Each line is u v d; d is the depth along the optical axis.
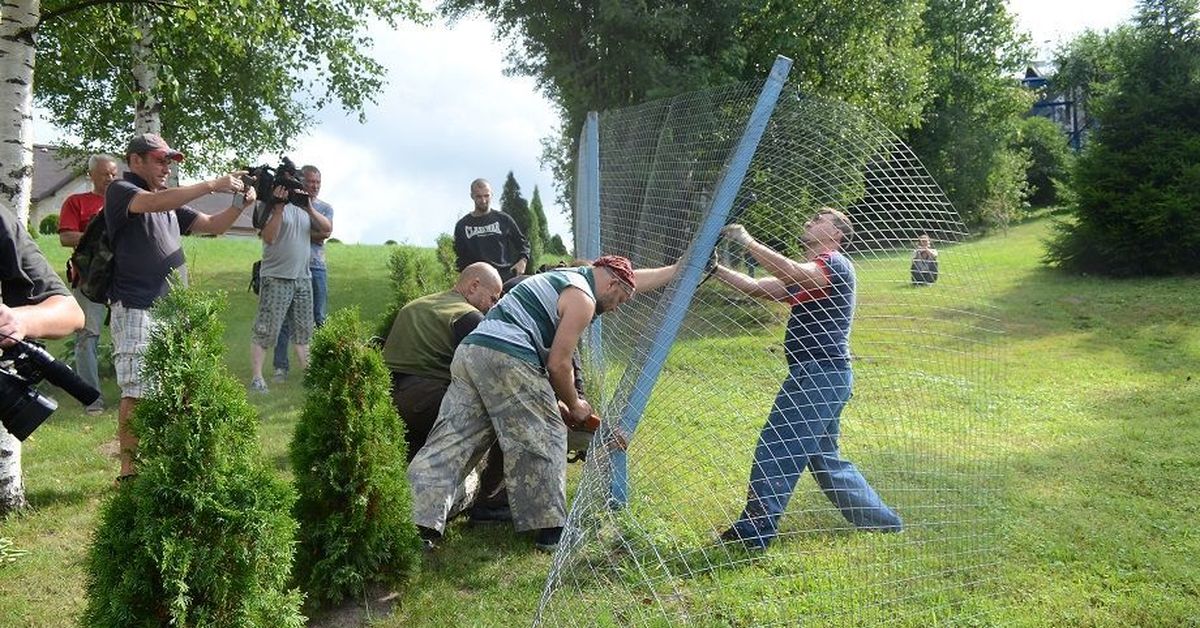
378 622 3.45
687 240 4.99
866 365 3.76
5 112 4.98
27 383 2.50
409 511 3.72
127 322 4.73
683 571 2.86
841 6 13.81
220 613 2.63
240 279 18.31
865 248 3.44
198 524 2.60
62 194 39.53
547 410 4.10
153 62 8.09
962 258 3.49
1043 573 3.54
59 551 4.17
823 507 3.29
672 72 12.13
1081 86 43.38
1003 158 29.78
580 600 2.66
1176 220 13.32
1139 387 7.39
